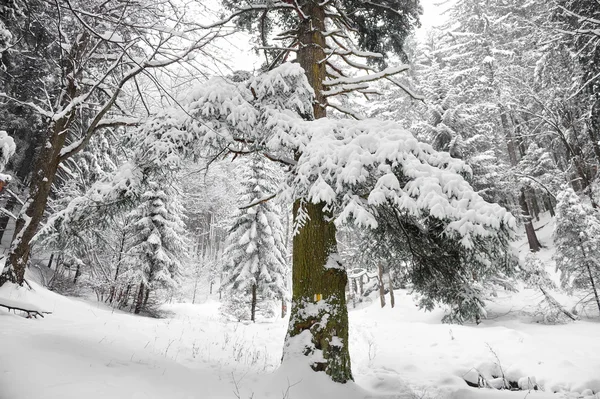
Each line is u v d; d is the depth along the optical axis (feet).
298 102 18.92
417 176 15.12
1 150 12.91
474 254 17.72
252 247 65.77
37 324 21.45
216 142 18.94
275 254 70.23
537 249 75.25
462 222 14.43
